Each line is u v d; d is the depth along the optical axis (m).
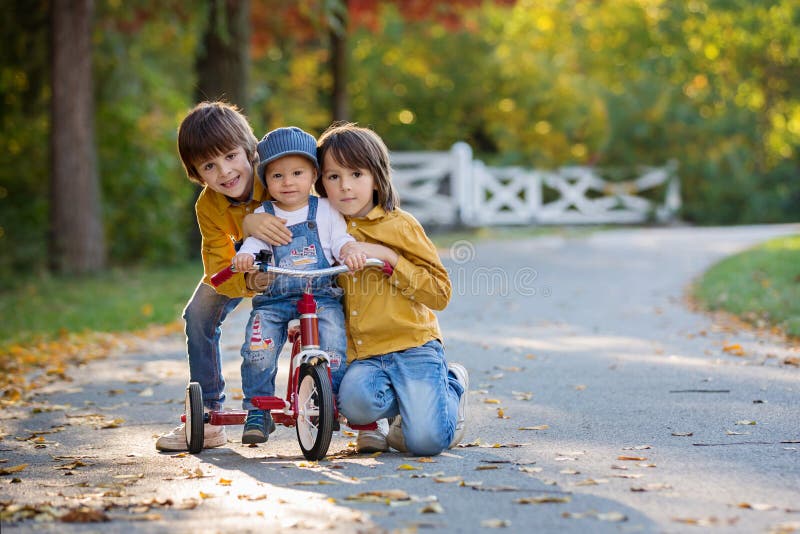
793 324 11.61
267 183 6.61
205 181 6.76
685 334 12.02
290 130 6.57
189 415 7.04
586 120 34.69
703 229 30.02
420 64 41.94
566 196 33.91
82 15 21.31
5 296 18.39
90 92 21.58
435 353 6.79
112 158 25.38
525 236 27.86
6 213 24.88
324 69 39.16
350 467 6.36
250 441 6.75
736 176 34.62
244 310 15.89
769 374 9.29
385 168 6.72
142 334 13.85
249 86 22.52
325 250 6.67
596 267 19.81
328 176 6.65
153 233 25.52
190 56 28.62
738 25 38.12
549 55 41.69
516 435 7.27
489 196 34.97
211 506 5.47
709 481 5.74
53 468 6.66
